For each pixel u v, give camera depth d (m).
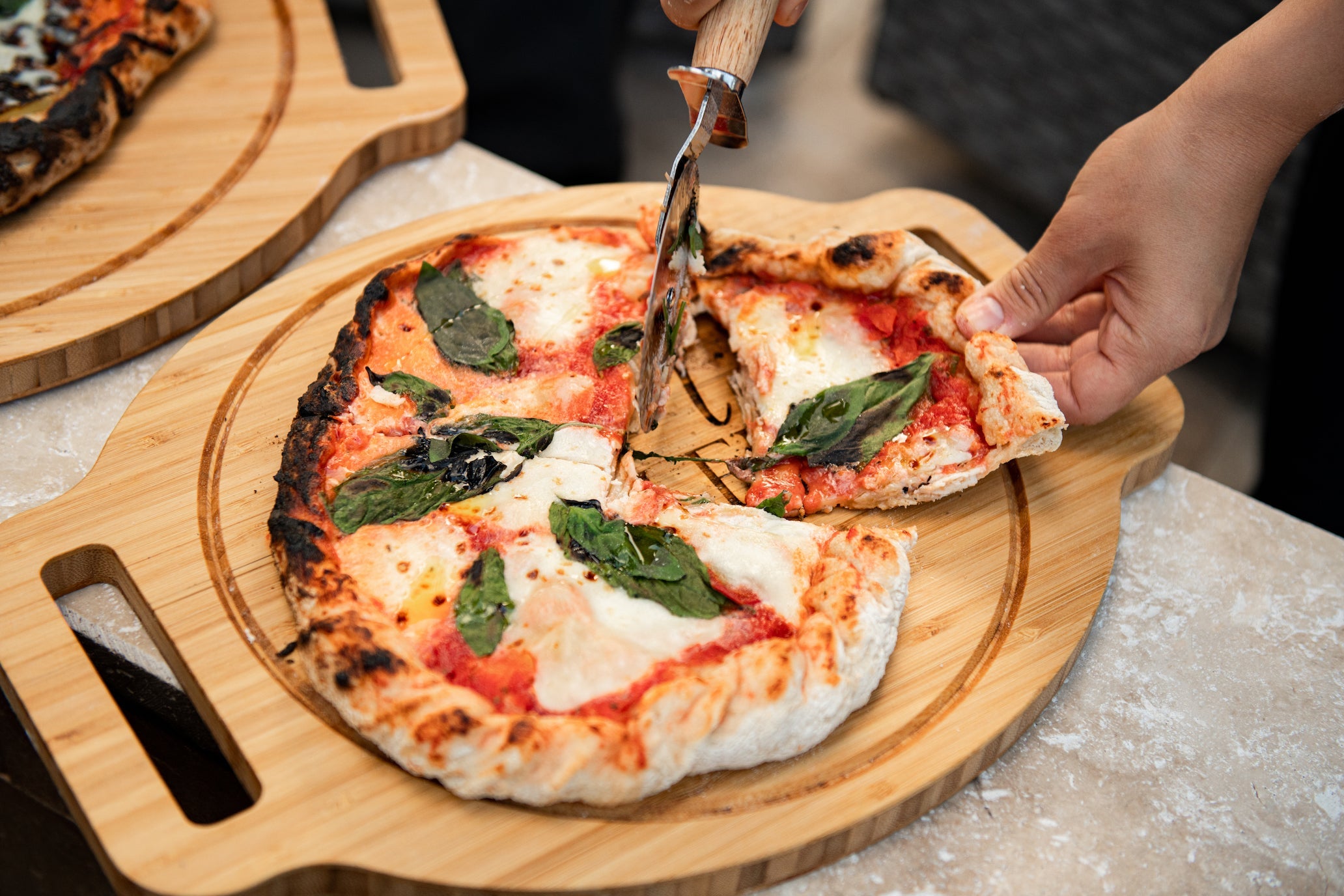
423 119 0.91
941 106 1.57
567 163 1.22
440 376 0.76
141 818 0.63
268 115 0.90
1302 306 1.00
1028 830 0.67
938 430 0.76
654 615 0.68
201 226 0.83
